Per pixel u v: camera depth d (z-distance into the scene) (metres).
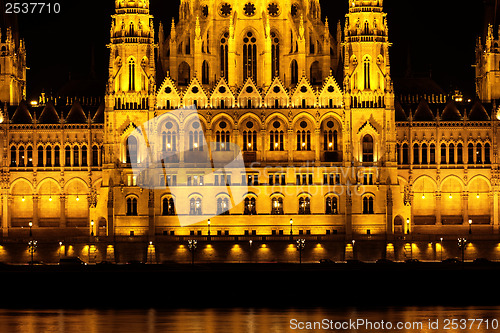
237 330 189.00
